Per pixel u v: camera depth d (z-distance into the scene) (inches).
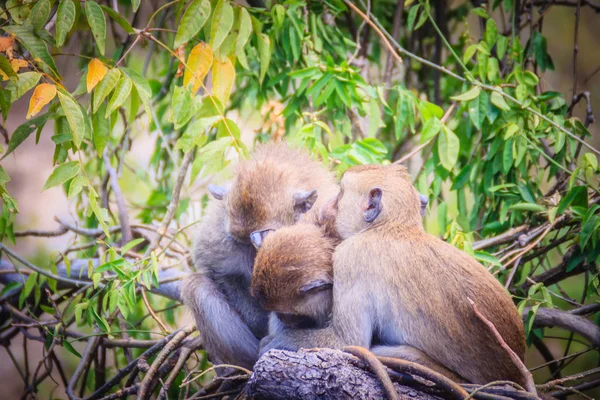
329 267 283.1
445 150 353.1
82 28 455.2
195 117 340.5
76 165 297.1
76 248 407.5
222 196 343.0
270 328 310.2
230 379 284.2
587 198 334.3
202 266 345.7
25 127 304.5
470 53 381.7
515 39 402.6
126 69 303.3
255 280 283.6
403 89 381.7
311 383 231.5
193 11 301.0
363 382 232.2
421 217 298.0
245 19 322.3
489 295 259.3
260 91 428.8
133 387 324.8
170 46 450.6
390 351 257.6
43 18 289.3
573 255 334.6
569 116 398.0
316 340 267.1
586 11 723.4
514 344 260.5
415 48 497.7
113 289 325.1
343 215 291.0
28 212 719.1
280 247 284.5
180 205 443.5
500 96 366.6
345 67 373.7
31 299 421.1
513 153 359.9
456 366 256.2
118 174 431.8
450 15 498.3
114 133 510.6
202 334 326.0
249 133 593.3
